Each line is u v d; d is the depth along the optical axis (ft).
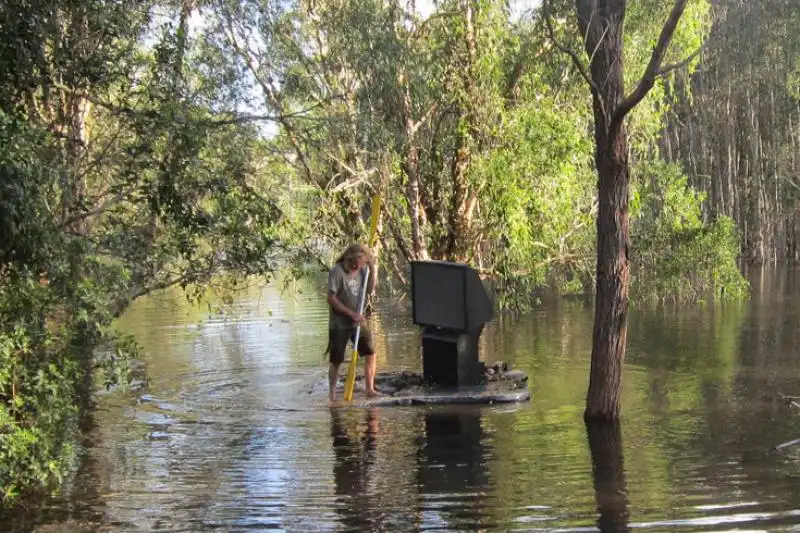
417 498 17.46
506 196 51.60
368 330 27.78
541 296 66.54
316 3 45.68
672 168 59.67
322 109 41.68
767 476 18.25
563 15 37.63
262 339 43.75
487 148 53.93
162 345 42.14
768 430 22.44
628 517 15.93
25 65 21.12
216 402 27.91
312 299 68.33
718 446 20.94
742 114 148.87
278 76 37.93
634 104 22.38
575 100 56.39
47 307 18.39
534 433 22.81
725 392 27.68
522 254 52.49
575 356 36.14
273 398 28.40
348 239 55.57
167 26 27.17
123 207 27.94
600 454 20.51
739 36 32.78
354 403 27.07
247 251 28.60
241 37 34.35
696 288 62.03
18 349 17.53
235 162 29.30
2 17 20.30
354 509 16.85
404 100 49.11
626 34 51.49
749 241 136.98
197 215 25.93
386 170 52.65
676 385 29.07
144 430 24.12
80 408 26.89
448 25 54.08
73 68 24.21
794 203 142.31
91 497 17.89
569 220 57.06
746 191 143.02
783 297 62.34
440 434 23.00
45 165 19.04
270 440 22.75
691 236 57.26
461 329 28.94
